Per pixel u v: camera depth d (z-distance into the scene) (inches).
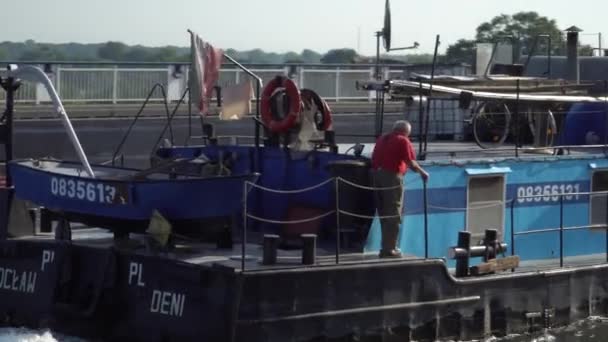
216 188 517.3
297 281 485.7
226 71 1207.6
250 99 593.0
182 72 1197.1
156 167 553.3
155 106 1171.9
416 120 674.2
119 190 527.2
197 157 606.5
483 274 561.3
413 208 563.5
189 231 531.5
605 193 642.8
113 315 522.9
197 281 485.7
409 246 564.4
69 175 548.1
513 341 574.2
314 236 498.0
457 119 667.4
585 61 783.7
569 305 603.8
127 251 518.6
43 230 591.5
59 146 1026.1
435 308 533.0
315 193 563.5
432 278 530.9
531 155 624.4
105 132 1057.5
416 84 579.8
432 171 570.6
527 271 585.0
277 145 589.3
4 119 625.6
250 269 479.2
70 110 1104.8
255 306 475.5
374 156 528.4
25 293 554.3
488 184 595.2
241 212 522.6
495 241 568.7
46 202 557.6
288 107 574.2
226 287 475.8
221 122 1101.1
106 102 1163.3
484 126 654.5
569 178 631.8
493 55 736.3
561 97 628.4
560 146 642.2
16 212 576.4
